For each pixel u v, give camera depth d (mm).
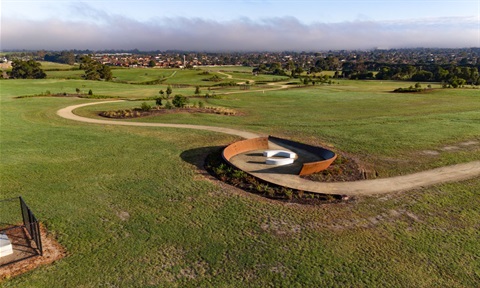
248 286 10164
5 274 10414
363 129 32125
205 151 24016
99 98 54156
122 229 13141
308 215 14617
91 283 10141
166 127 31828
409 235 13117
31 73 110688
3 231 12781
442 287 10328
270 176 19281
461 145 26125
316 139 28469
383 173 20031
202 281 10320
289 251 11930
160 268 10875
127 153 22984
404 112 42406
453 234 13258
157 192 16641
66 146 24391
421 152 24281
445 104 49469
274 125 34344
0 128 29641
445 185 18094
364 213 14875
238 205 15438
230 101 54156
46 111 39156
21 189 16609
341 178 19062
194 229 13266
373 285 10336
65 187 17000
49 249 11766
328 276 10680
